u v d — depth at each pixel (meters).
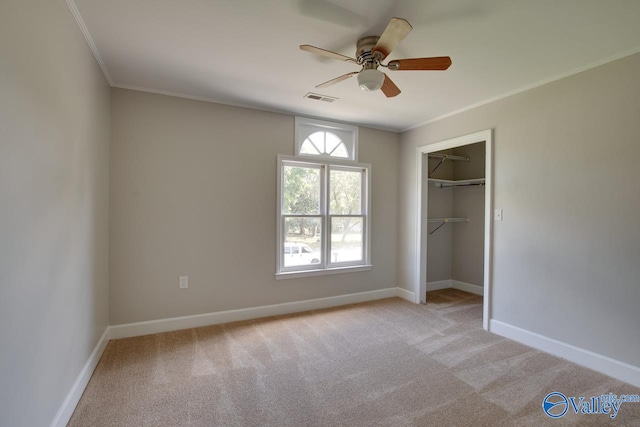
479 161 4.62
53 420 1.57
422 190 4.07
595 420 1.83
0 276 1.10
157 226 2.99
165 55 2.30
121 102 2.85
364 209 4.20
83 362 2.06
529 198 2.81
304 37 2.05
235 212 3.33
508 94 2.96
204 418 1.81
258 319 3.41
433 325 3.29
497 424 1.79
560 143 2.59
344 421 1.80
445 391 2.10
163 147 3.01
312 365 2.43
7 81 1.13
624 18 1.80
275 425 1.76
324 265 3.88
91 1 1.69
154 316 3.00
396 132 4.39
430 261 4.80
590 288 2.41
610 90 2.29
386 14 1.79
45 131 1.45
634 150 2.18
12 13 1.16
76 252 1.90
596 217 2.38
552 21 1.83
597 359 2.37
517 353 2.66
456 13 1.76
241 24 1.90
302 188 3.78
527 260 2.82
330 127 3.88
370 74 1.97
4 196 1.12
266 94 3.05
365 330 3.14
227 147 3.28
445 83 2.75
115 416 1.81
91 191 2.24
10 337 1.16
